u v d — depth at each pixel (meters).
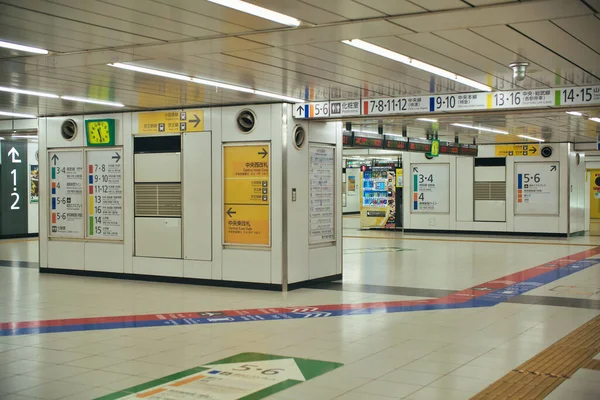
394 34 6.86
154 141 12.82
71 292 11.51
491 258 16.53
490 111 10.50
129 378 6.17
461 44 7.35
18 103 12.12
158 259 12.77
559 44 7.33
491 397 5.43
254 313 9.46
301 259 11.88
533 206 23.67
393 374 6.21
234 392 5.68
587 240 21.88
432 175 25.28
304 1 5.67
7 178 23.00
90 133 13.38
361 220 27.42
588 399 5.34
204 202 12.27
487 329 8.23
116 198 13.30
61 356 7.05
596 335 7.84
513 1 5.62
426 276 13.30
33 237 23.77
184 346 7.46
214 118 12.16
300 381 6.00
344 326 8.50
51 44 7.34
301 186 11.91
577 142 23.47
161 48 7.55
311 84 9.91
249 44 7.35
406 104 10.90
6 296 11.09
